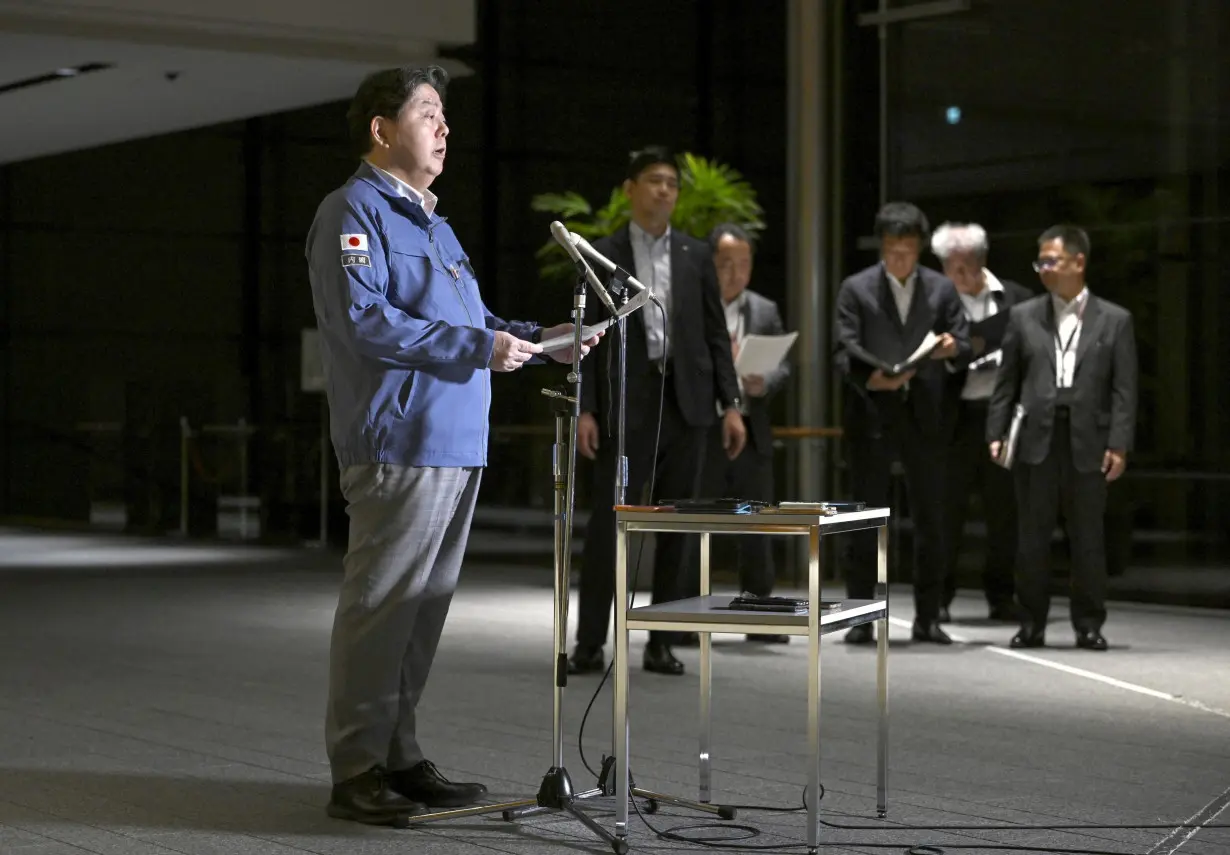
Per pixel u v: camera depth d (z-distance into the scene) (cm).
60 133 1655
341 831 450
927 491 862
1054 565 1139
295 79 1333
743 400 855
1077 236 861
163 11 1159
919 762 549
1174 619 991
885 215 862
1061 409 847
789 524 413
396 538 460
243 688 716
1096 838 439
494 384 2055
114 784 513
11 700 682
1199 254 1070
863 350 855
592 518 751
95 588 1175
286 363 2133
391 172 473
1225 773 531
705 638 484
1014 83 1169
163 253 2142
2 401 2086
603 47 2091
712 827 453
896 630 927
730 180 1123
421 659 487
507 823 459
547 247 1179
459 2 1267
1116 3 1113
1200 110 1071
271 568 1345
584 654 758
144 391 1908
